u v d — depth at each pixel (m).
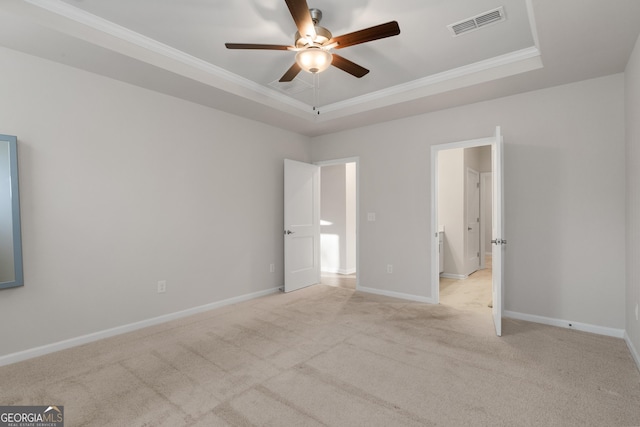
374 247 4.47
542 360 2.43
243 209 4.15
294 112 4.11
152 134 3.26
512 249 3.42
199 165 3.67
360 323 3.26
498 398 1.95
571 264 3.11
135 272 3.13
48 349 2.60
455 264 5.37
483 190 6.35
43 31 2.21
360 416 1.78
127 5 2.24
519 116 3.37
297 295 4.40
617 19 2.12
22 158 2.49
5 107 2.42
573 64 2.73
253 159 4.28
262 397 1.97
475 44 2.76
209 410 1.84
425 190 4.02
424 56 2.97
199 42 2.73
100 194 2.90
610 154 2.92
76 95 2.76
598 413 1.80
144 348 2.68
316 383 2.12
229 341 2.82
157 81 3.04
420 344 2.74
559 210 3.17
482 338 2.86
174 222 3.44
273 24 2.48
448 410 1.83
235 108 3.81
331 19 2.41
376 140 4.45
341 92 3.83
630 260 2.65
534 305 3.30
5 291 2.43
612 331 2.91
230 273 3.99
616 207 2.90
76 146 2.76
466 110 3.70
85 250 2.82
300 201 4.82
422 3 2.22
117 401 1.93
